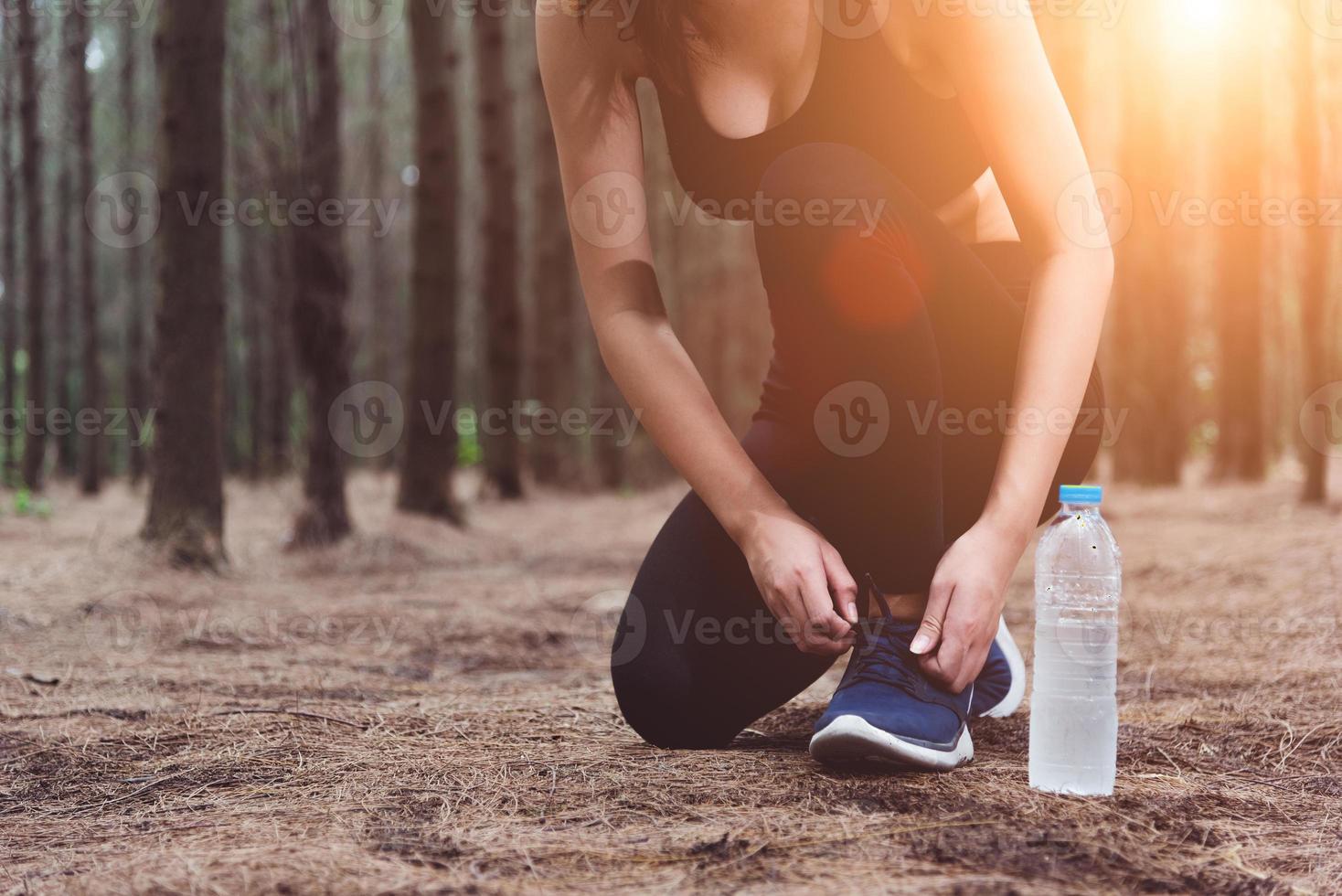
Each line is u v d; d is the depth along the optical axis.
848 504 1.58
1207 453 21.50
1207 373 21.09
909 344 1.49
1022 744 1.87
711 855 1.25
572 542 7.78
